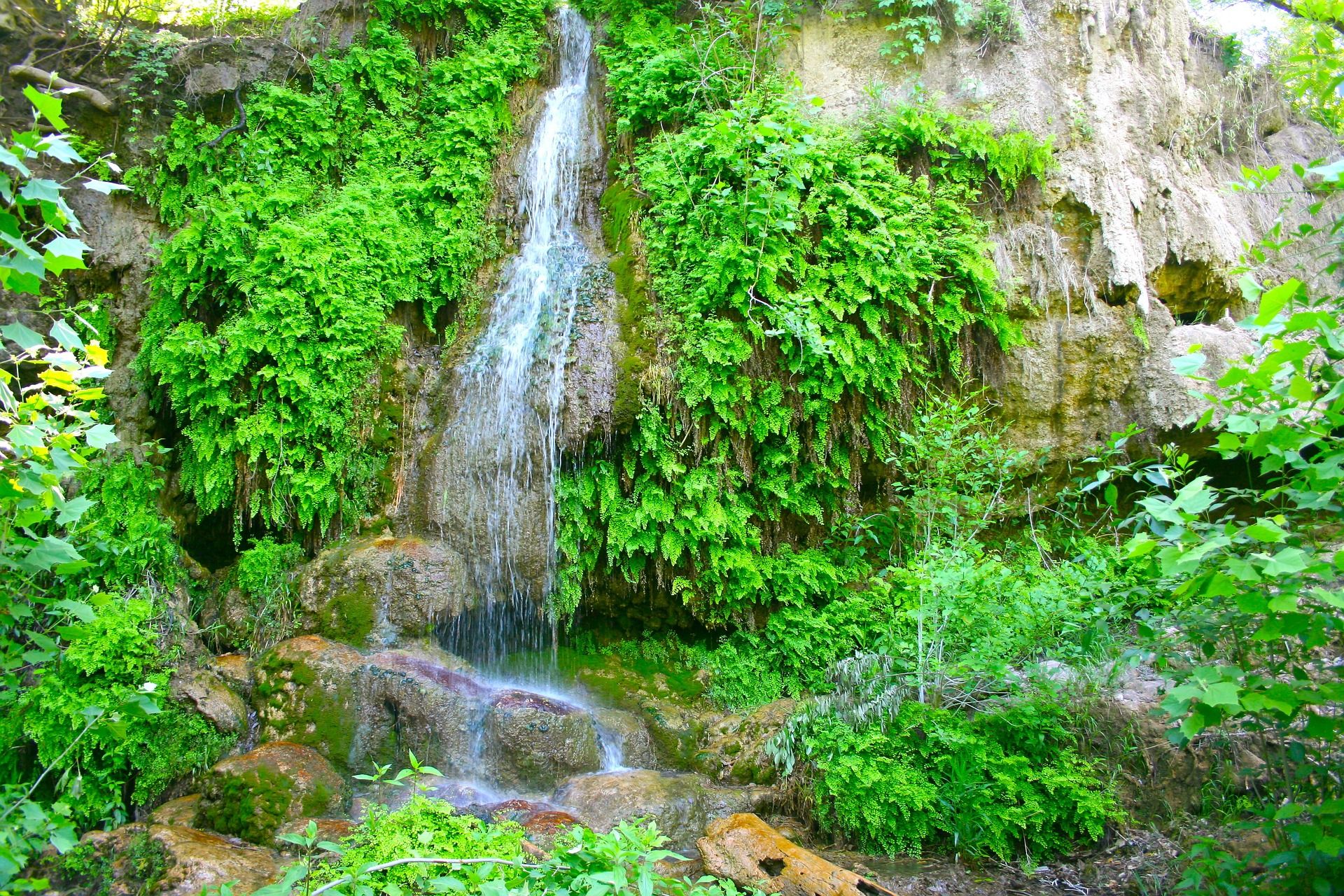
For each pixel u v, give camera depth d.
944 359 7.71
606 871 3.34
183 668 6.35
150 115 8.23
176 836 4.77
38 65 8.16
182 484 7.34
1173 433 7.60
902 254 7.34
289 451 7.26
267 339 7.22
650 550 7.11
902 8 8.73
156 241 7.71
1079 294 7.84
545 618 7.31
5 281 3.09
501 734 6.08
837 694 5.95
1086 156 8.05
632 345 7.27
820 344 6.84
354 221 7.95
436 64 9.20
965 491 7.05
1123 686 5.38
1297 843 3.52
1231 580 3.04
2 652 3.95
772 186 7.14
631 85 8.66
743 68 8.31
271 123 8.40
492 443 7.48
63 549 3.69
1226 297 8.43
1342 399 3.14
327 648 6.37
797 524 7.72
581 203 8.98
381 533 7.45
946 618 5.51
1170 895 4.37
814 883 4.28
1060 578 5.58
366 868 3.34
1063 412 7.83
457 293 8.50
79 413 4.01
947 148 8.03
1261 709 3.18
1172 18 9.06
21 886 3.37
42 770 5.49
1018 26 8.38
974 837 5.17
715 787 5.95
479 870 3.51
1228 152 9.46
